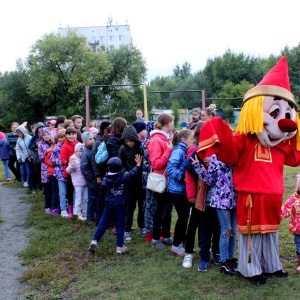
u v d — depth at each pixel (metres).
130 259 4.92
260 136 3.92
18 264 4.95
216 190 4.20
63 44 39.34
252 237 4.05
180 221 4.91
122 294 3.94
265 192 3.91
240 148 4.00
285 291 3.90
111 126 6.02
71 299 3.92
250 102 3.97
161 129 5.27
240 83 64.38
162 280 4.25
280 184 4.02
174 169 4.68
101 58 40.38
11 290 4.20
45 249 5.30
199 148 3.91
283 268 4.46
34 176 9.97
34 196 9.10
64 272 4.54
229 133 3.91
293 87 54.09
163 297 3.86
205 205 4.31
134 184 5.59
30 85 38.66
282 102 3.95
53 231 6.15
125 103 42.62
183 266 4.59
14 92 41.19
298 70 58.00
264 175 3.95
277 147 4.10
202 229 4.43
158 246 5.26
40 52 39.19
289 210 4.48
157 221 5.21
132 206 5.64
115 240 5.63
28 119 42.38
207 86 66.88
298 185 4.50
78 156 6.62
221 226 4.28
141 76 43.78
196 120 8.04
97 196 6.49
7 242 5.86
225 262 4.34
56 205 7.26
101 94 41.41
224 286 4.07
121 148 5.60
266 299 3.76
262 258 4.15
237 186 4.06
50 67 39.09
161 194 5.13
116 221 5.09
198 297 3.85
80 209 6.70
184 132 4.88
